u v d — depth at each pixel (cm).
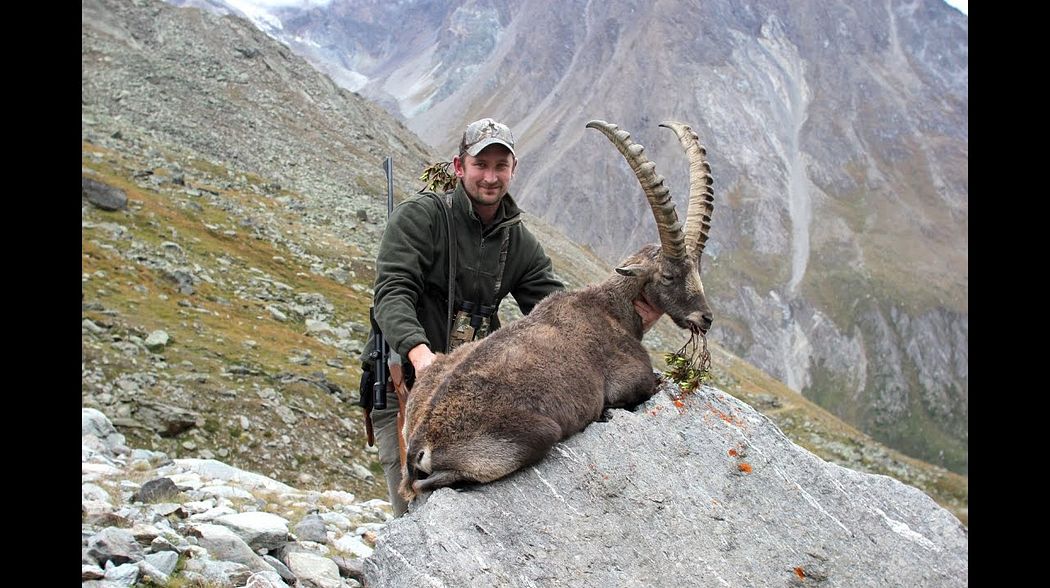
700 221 602
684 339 6862
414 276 572
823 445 6875
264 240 4841
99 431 1523
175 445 2333
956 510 6506
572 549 468
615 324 579
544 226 11169
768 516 515
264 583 665
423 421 491
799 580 491
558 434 500
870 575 503
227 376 2755
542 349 529
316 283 4478
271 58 9644
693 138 613
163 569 705
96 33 8356
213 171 6212
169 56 8606
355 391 2964
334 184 7250
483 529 461
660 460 522
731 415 572
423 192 599
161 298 3419
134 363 2634
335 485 2427
